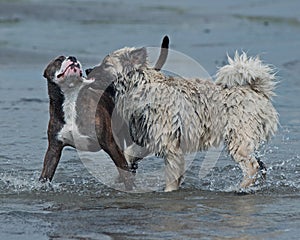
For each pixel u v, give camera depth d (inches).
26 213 446.6
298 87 866.8
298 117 717.3
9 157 586.2
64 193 498.3
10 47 1157.7
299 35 1357.0
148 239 394.6
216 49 1173.1
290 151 599.2
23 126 689.6
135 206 466.6
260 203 471.2
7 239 394.6
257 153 521.7
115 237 398.0
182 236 398.9
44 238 396.5
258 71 512.7
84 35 1320.1
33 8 1668.3
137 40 1264.8
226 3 1961.1
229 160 582.9
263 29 1449.3
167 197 491.8
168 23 1534.2
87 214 445.7
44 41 1235.9
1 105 778.2
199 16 1659.7
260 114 510.9
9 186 509.4
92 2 1857.8
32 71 978.7
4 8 1644.9
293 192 500.1
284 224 419.8
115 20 1555.1
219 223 423.8
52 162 509.4
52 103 502.0
